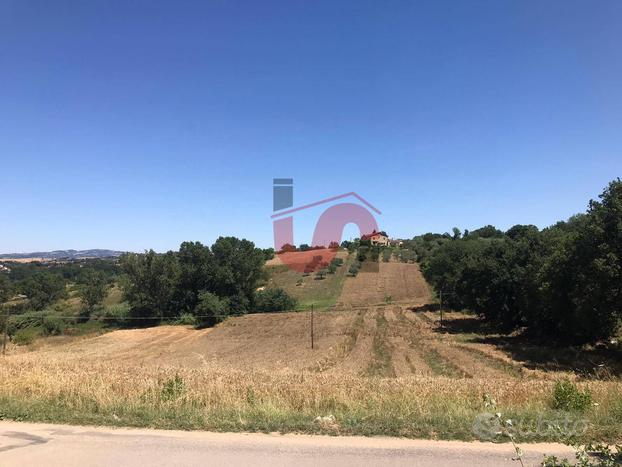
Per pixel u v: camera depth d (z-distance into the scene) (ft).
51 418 27.20
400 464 19.49
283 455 20.66
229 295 266.16
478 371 112.57
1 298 268.41
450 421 25.43
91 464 19.88
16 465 19.85
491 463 19.56
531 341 163.94
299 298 275.80
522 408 30.60
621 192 113.19
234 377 61.67
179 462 19.98
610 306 113.19
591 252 114.11
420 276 314.14
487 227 419.95
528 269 162.71
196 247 268.41
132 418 26.91
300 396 37.86
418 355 140.46
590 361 111.86
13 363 80.43
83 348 189.47
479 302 191.01
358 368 121.39
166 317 262.67
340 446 21.83
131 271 263.29
